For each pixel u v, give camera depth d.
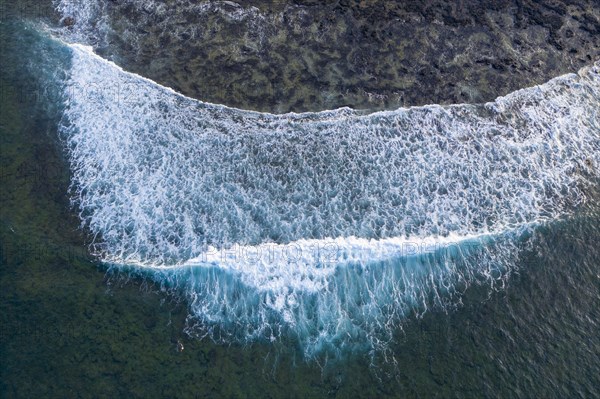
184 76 25.83
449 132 24.98
